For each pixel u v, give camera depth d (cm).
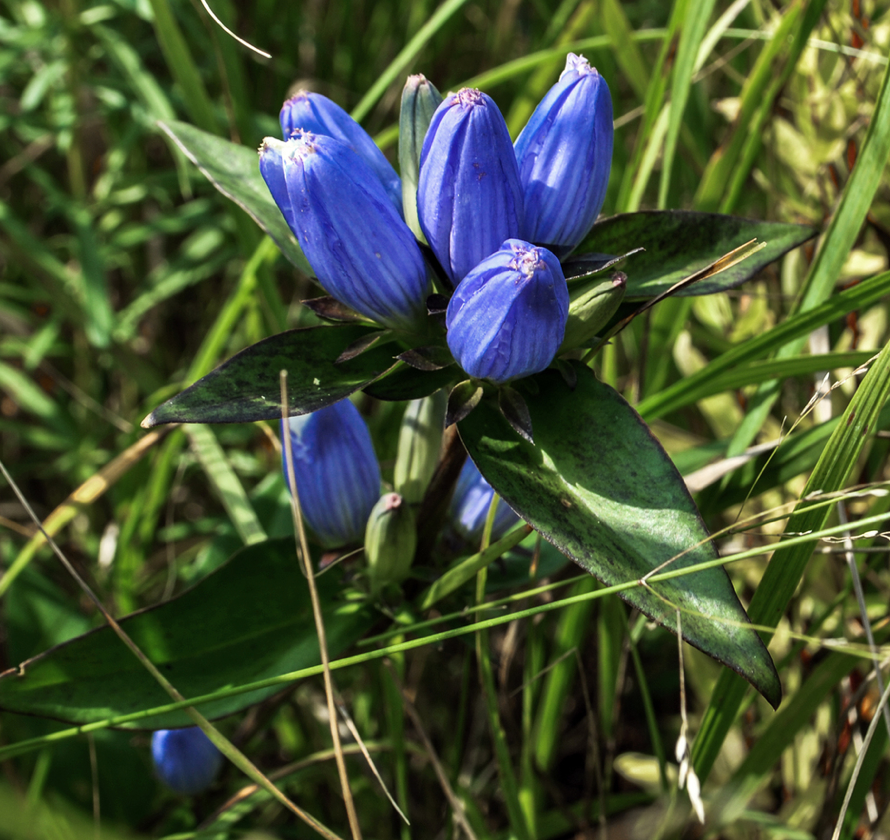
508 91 47
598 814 30
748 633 17
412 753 33
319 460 23
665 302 31
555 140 19
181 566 37
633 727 35
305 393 19
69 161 43
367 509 24
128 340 41
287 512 32
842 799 27
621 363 39
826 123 32
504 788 25
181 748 26
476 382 19
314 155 18
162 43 31
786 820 30
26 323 46
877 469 31
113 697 21
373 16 51
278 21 49
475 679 35
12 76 45
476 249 19
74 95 41
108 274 48
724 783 29
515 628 30
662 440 33
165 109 38
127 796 31
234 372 19
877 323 32
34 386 40
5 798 15
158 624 22
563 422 19
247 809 26
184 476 41
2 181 43
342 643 23
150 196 48
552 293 17
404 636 23
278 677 20
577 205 19
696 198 32
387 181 21
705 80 42
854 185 26
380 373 19
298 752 33
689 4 28
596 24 40
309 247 19
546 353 18
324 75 49
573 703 36
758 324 34
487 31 51
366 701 32
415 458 24
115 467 30
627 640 29
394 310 19
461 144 17
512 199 18
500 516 24
